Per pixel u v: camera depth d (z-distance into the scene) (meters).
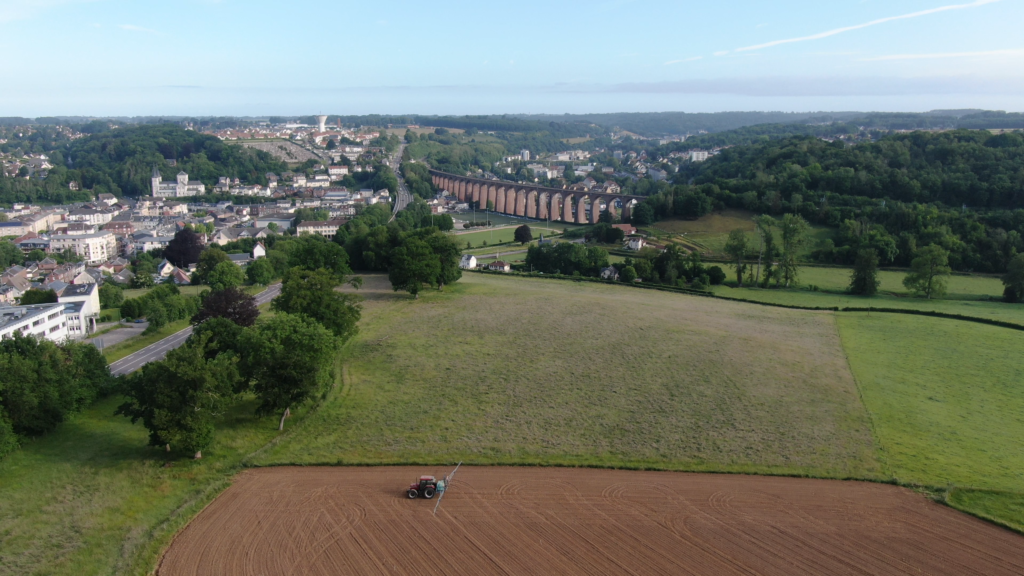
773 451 67.81
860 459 66.06
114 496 57.12
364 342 109.69
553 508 55.09
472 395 84.06
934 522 53.47
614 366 96.69
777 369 96.69
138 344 114.75
